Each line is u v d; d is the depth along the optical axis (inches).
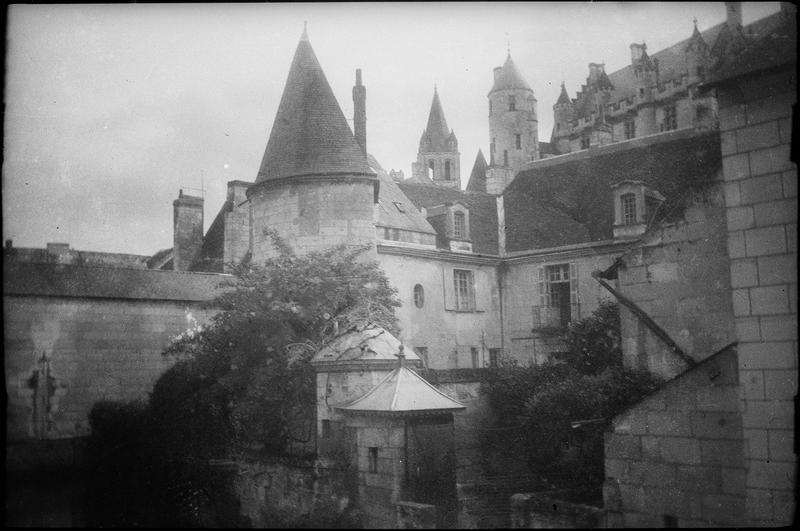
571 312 1248.2
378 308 876.6
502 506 587.5
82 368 748.0
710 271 602.2
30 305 713.6
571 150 2049.7
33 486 567.5
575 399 666.8
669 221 629.6
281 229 1055.0
